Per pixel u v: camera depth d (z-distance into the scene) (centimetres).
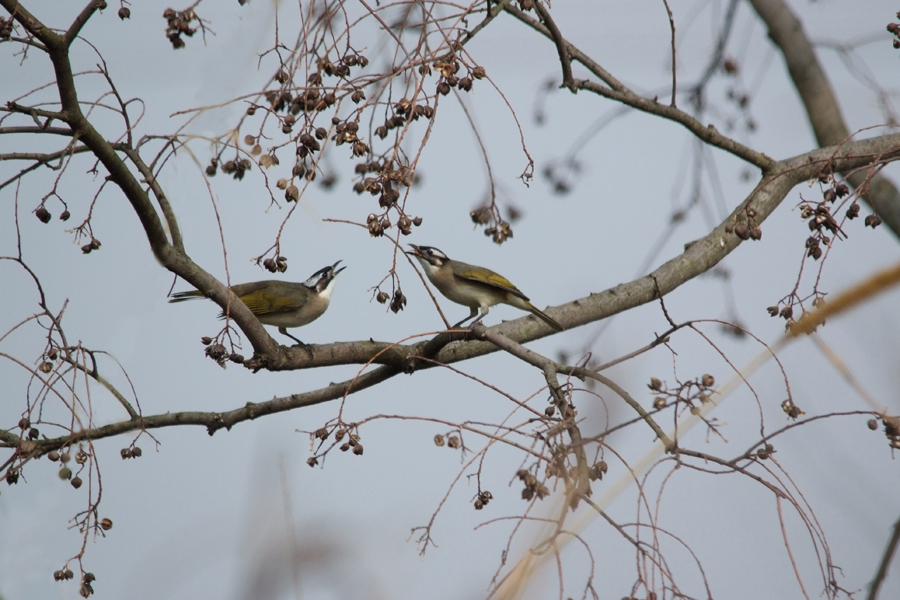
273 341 1168
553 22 1165
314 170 814
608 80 1290
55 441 980
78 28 885
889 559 727
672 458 771
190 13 820
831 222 890
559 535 666
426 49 897
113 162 910
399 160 883
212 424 1166
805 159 1319
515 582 629
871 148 1299
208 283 1043
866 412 771
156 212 956
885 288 539
